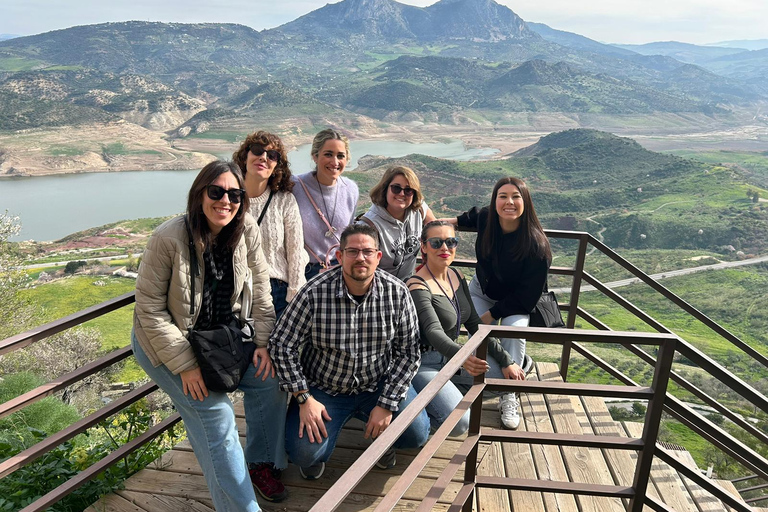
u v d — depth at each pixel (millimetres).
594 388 2129
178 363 2146
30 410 4918
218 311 2332
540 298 3770
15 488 2928
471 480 2312
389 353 2717
